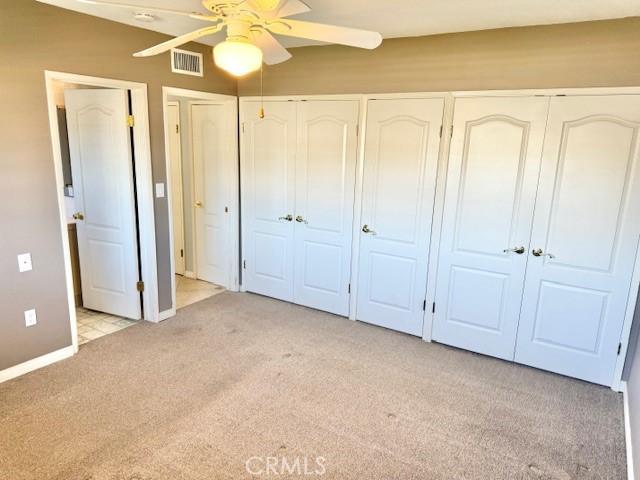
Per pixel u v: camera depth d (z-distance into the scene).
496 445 2.32
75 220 3.85
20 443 2.22
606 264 2.86
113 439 2.27
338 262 3.99
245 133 4.29
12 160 2.64
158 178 3.63
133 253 3.67
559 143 2.87
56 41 2.76
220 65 1.82
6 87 2.56
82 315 3.93
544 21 2.75
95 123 3.52
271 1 1.60
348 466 2.13
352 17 2.76
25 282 2.81
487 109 3.07
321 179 3.91
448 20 2.79
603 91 2.70
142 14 2.88
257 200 4.37
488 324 3.34
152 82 3.44
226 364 3.09
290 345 3.44
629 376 2.85
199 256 5.00
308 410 2.58
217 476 2.04
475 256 3.30
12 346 2.80
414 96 3.33
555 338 3.11
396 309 3.75
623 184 2.74
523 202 3.05
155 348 3.31
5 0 2.49
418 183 3.44
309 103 3.84
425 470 2.12
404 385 2.90
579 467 2.18
